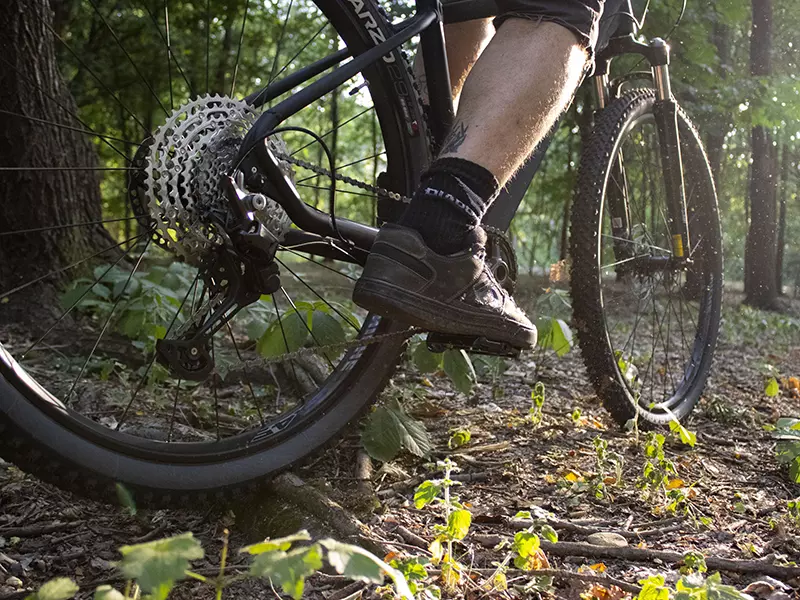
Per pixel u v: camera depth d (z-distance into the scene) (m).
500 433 2.44
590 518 1.80
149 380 2.74
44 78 3.79
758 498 1.96
